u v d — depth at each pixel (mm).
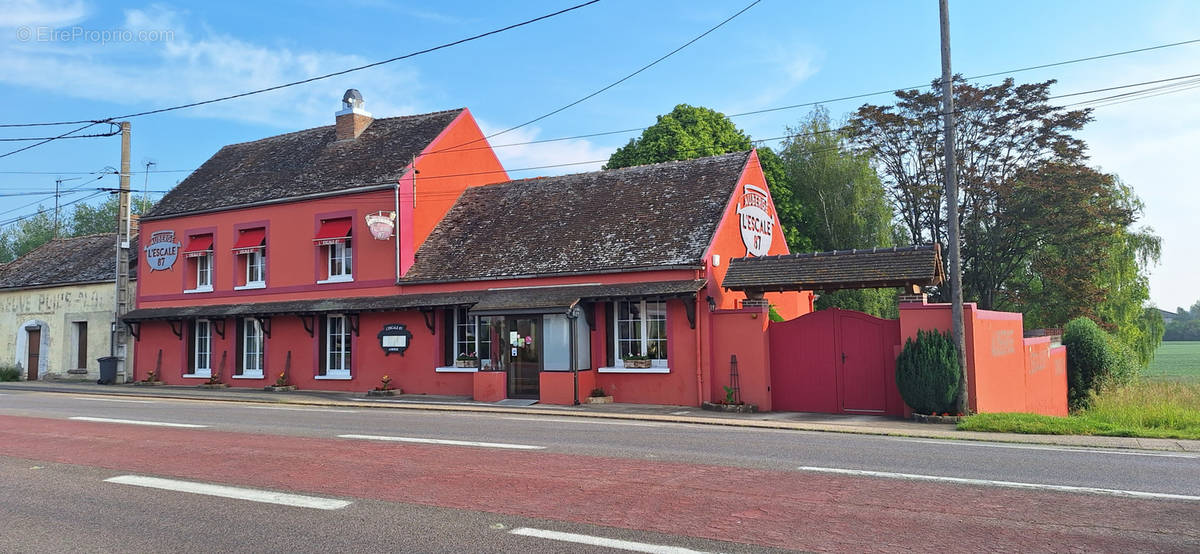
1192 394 21188
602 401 18766
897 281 15742
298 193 24328
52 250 34812
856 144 38344
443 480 8266
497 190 25219
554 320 18984
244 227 25469
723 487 7785
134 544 6008
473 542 5887
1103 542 5766
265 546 5891
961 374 14758
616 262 19266
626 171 23547
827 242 36562
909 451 10375
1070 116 34750
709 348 18031
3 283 32750
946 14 15430
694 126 36094
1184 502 7031
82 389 24750
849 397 16641
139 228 27797
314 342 23797
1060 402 24422
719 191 20688
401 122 26578
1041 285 36906
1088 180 33844
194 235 26531
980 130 36469
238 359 25391
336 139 26984
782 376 17391
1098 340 27031
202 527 6461
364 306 21891
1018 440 11789
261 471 8922
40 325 31203
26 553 5812
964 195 36438
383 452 10273
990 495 7340
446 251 22828
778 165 35375
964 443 11453
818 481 8070
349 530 6285
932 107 36969
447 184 24969
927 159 37469
